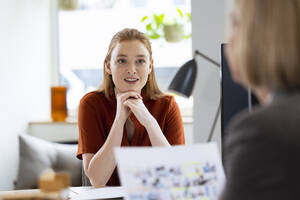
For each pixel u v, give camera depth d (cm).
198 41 234
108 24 328
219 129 230
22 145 257
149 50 165
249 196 53
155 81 178
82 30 332
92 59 330
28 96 299
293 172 51
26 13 299
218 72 232
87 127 167
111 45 165
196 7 234
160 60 319
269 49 58
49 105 329
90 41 331
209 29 233
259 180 52
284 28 57
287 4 58
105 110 170
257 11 59
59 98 303
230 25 66
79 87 330
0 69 263
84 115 169
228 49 67
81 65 331
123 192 119
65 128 297
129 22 326
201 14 234
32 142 259
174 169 82
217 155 88
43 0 322
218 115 230
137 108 158
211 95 233
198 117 233
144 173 79
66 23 333
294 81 58
